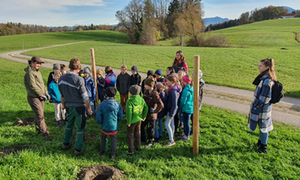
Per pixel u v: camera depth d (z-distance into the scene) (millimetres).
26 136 5055
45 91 5004
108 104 4137
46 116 6738
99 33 87000
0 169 3367
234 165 4336
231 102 9328
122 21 65375
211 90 11602
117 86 7148
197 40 50188
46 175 3410
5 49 41844
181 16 54500
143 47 38875
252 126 4652
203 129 6043
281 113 7824
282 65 18094
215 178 3910
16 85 11531
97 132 5602
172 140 5133
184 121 5281
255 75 15305
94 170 3750
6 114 6652
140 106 4469
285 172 4109
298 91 10867
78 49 37156
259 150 4809
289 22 84875
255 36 55438
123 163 4012
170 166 4195
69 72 4121
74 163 3893
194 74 4328
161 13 78812
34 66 4723
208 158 4555
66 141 4434
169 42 60188
